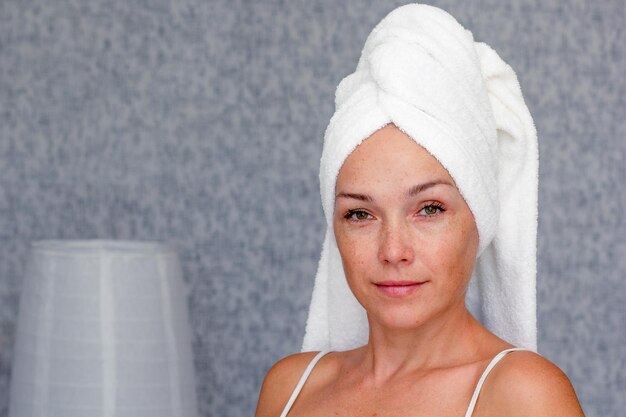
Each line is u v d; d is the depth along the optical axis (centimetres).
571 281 243
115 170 241
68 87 240
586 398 243
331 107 241
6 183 241
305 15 241
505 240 133
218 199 242
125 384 194
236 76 241
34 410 195
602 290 244
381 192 119
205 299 243
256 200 242
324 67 241
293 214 242
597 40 243
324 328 150
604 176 243
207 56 241
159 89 241
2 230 241
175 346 203
